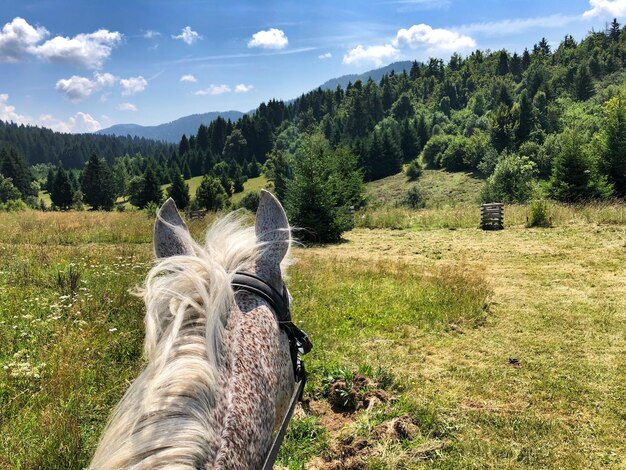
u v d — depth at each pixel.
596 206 19.64
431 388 5.11
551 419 4.49
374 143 110.56
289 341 1.66
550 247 13.22
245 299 1.46
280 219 1.80
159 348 1.14
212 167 144.12
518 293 8.85
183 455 0.92
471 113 166.50
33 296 6.72
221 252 1.63
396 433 4.13
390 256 13.50
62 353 4.70
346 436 4.07
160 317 1.24
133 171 157.88
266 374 1.29
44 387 4.09
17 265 8.80
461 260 12.36
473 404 4.79
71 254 10.80
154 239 1.54
